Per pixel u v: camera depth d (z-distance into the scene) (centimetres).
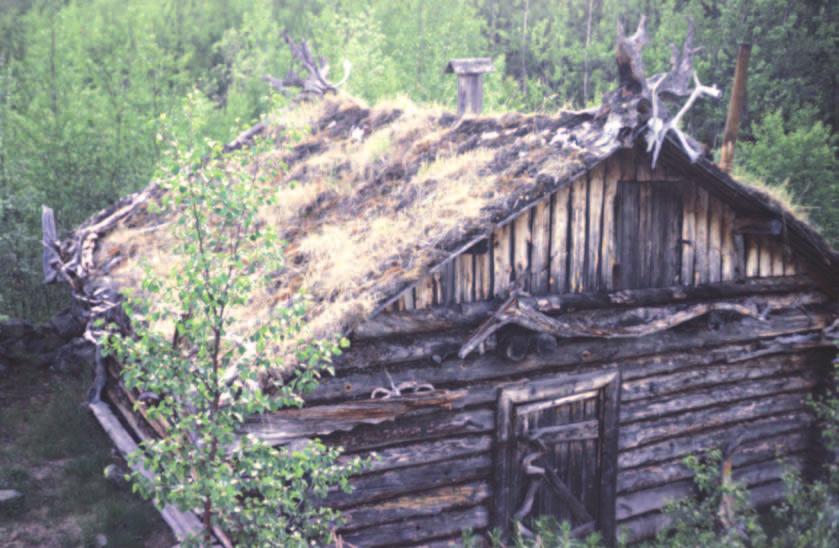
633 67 712
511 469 775
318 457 549
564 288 777
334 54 2906
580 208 778
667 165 816
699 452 905
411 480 729
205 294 518
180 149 524
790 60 3259
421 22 3309
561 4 5044
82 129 1938
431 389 712
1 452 1053
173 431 534
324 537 575
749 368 927
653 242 826
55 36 2523
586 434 822
